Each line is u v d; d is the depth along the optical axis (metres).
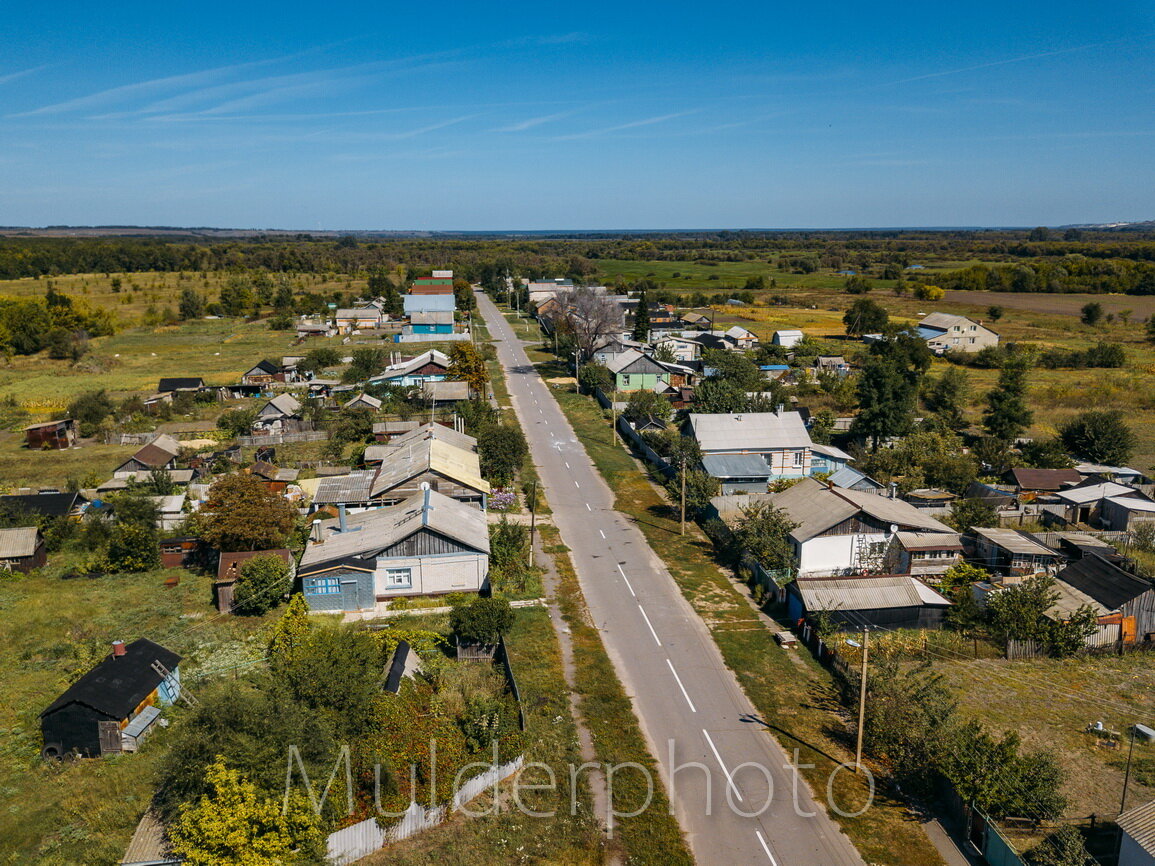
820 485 52.31
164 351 128.62
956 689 35.88
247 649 38.25
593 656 38.34
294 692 28.42
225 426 79.88
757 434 66.00
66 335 126.94
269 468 64.62
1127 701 35.12
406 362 102.12
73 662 36.78
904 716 30.53
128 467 64.50
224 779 23.34
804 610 40.84
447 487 55.41
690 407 84.06
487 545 45.25
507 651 36.72
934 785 28.77
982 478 65.44
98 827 25.97
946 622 41.47
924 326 133.25
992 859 25.38
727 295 193.00
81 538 52.44
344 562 42.53
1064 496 58.78
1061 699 35.22
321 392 94.06
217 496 47.34
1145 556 51.03
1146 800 28.39
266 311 171.25
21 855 24.84
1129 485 62.38
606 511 59.09
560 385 102.25
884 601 40.97
